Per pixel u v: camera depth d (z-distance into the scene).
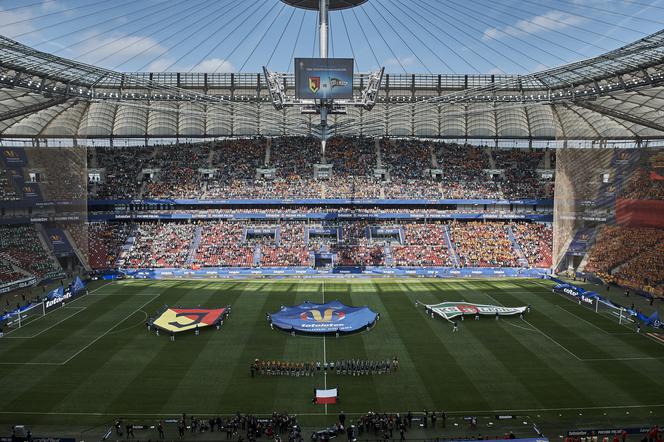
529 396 44.28
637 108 87.88
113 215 109.81
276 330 61.72
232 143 130.25
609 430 37.41
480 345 56.56
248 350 54.97
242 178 117.50
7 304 73.75
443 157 126.81
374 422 38.69
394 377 48.09
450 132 130.88
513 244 105.44
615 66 75.44
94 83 88.62
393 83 120.12
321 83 85.69
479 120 128.88
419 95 121.00
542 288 85.62
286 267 98.19
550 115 125.38
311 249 103.69
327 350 54.94
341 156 125.81
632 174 94.00
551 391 45.25
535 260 100.88
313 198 111.38
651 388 45.84
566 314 68.88
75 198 95.00
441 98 101.25
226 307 70.12
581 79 85.31
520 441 34.09
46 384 46.41
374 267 99.00
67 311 70.25
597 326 63.47
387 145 130.62
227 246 103.62
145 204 110.44
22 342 57.38
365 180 117.56
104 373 48.88
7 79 73.69
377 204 112.12
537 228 110.25
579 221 96.12
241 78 116.88
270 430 37.88
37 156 94.94
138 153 126.06
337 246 104.81
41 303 71.00
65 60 73.88
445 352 54.41
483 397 44.12
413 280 93.06
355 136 133.12
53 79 80.25
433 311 67.81
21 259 89.00
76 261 95.69
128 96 103.75
